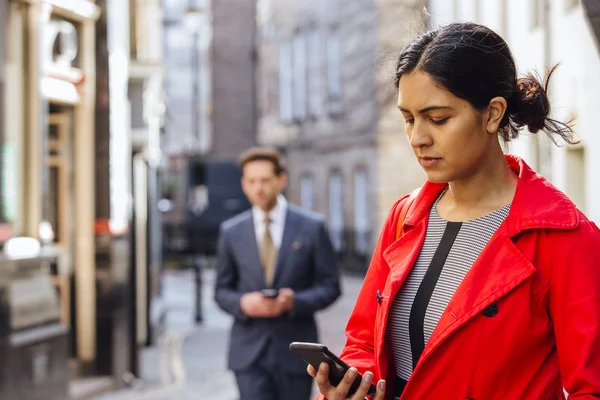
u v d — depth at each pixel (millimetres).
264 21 35500
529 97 2047
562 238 1907
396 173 24953
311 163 31406
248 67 41062
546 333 1928
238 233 5117
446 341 1934
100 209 9156
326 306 4949
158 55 18172
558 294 1902
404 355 2072
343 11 27969
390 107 24641
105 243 9164
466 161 1931
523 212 1938
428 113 1916
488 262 1938
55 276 8867
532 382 1928
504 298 1910
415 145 1954
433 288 2018
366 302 2250
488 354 1906
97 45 9164
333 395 1996
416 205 2152
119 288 9258
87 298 9125
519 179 2004
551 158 10477
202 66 41312
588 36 8781
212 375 10469
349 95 27734
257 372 4875
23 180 7422
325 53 29750
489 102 1920
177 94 41125
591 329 1857
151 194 15945
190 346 13297
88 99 9070
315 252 5055
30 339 6910
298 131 32344
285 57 33281
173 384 9812
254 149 5172
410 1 21422
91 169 9086
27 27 7547
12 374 6633
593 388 1845
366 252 27047
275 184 5113
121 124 9492
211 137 40781
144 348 13070
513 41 12562
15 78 7246
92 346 9180
